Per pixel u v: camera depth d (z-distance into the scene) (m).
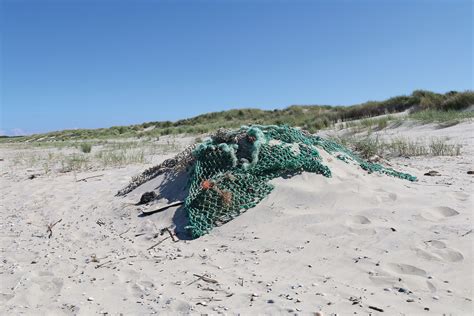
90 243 4.74
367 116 20.03
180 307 2.96
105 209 6.10
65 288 3.48
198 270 3.66
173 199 5.68
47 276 3.76
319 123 18.69
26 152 18.30
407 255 3.46
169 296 3.16
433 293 2.89
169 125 36.50
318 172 5.50
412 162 8.16
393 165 7.52
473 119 12.78
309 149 5.87
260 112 35.19
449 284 2.99
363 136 13.15
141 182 6.86
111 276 3.70
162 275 3.62
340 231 4.11
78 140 28.86
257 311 2.80
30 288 3.49
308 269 3.45
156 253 4.23
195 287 3.30
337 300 2.87
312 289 3.08
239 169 5.43
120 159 11.91
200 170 5.57
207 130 24.12
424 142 10.35
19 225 5.66
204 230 4.67
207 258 3.95
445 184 5.79
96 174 9.73
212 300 3.03
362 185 5.30
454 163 7.64
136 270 3.79
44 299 3.29
